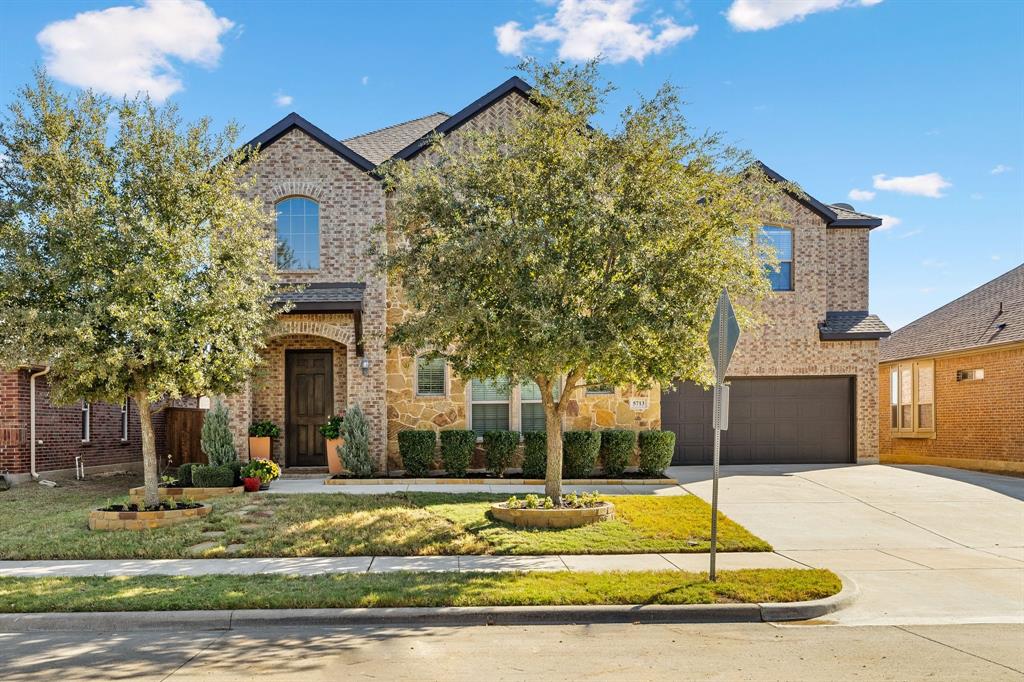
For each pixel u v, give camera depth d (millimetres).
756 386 18938
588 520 11398
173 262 11016
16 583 8281
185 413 20828
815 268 18797
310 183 16844
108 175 11117
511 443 16141
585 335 10039
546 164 11125
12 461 16391
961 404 21438
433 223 11125
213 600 7512
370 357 16375
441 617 7316
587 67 11094
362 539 10391
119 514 11188
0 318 10156
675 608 7441
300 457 17469
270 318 12945
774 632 7043
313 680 5688
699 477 16359
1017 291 21609
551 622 7344
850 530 11547
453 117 16844
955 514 12672
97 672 5898
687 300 10438
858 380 18828
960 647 6562
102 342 10680
